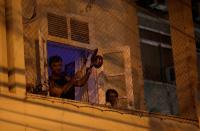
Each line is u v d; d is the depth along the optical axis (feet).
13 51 34.42
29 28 42.63
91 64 44.65
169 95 54.90
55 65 41.34
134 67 50.03
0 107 32.58
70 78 42.24
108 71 47.50
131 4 51.49
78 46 45.39
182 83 48.11
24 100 33.96
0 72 33.76
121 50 45.96
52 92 40.22
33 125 34.04
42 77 40.32
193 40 48.75
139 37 53.78
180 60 48.49
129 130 40.11
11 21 34.83
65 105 36.14
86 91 44.01
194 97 47.34
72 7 46.60
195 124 45.98
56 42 44.11
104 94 44.19
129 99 45.29
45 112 34.91
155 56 55.11
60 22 44.73
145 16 54.65
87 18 46.65
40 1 44.19
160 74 55.01
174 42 49.06
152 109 53.11
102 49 45.98
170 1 49.78
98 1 48.55
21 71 34.47
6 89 33.91
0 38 34.32
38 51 42.37
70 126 36.11
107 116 38.73
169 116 43.75
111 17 49.26
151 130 41.86
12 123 32.96
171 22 49.52
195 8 56.95
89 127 37.29
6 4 35.29
